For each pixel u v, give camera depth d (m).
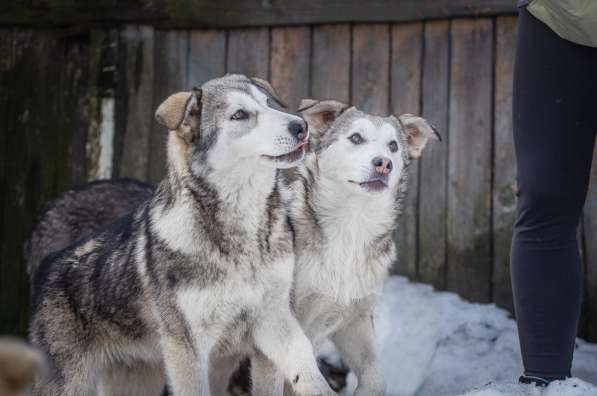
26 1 6.36
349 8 5.80
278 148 3.83
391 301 5.45
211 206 3.89
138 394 4.67
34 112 6.44
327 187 4.37
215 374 4.47
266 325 4.01
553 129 3.69
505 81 5.53
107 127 6.32
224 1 6.05
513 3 5.44
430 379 4.82
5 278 6.41
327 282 4.29
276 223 4.01
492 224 5.55
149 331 4.20
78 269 4.45
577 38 3.55
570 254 3.71
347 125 4.47
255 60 6.09
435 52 5.70
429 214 5.69
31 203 6.43
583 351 4.88
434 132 4.63
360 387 4.36
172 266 3.90
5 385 1.63
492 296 5.53
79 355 4.38
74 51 6.41
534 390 3.59
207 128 3.98
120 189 5.28
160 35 6.25
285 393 4.43
